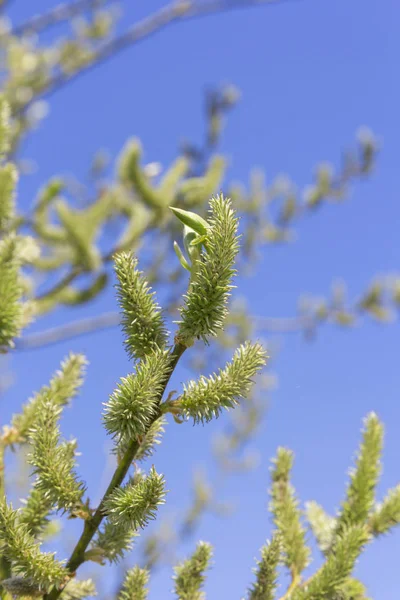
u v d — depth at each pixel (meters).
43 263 1.01
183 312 0.37
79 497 0.38
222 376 0.37
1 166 0.58
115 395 0.37
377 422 0.49
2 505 0.38
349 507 0.48
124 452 0.39
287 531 0.47
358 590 0.44
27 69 1.43
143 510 0.36
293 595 0.44
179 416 0.37
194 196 1.16
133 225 1.07
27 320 0.49
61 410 0.39
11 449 0.46
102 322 1.13
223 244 0.37
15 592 0.38
